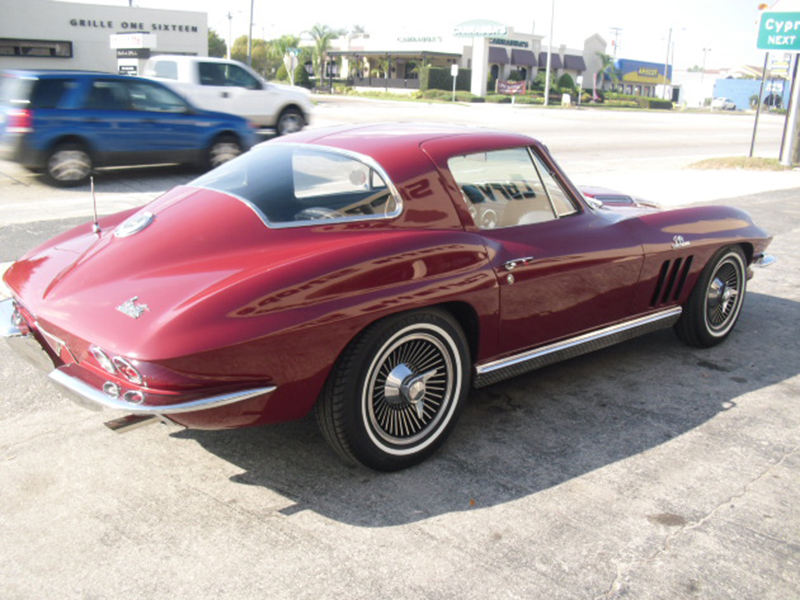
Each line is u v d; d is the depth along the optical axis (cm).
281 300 269
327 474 314
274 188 319
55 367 307
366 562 257
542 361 369
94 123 1077
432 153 334
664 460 331
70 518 281
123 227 322
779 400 399
